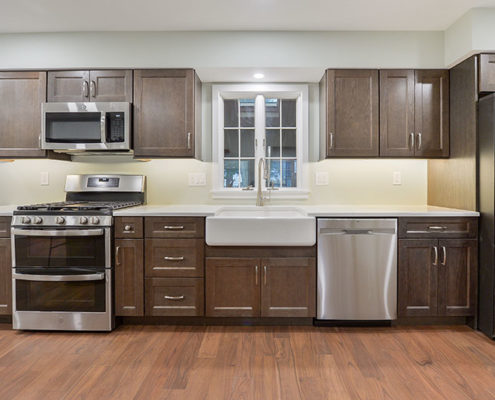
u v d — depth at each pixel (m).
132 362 2.00
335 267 2.45
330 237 2.44
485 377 1.85
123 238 2.46
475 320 2.45
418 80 2.70
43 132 2.65
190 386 1.77
